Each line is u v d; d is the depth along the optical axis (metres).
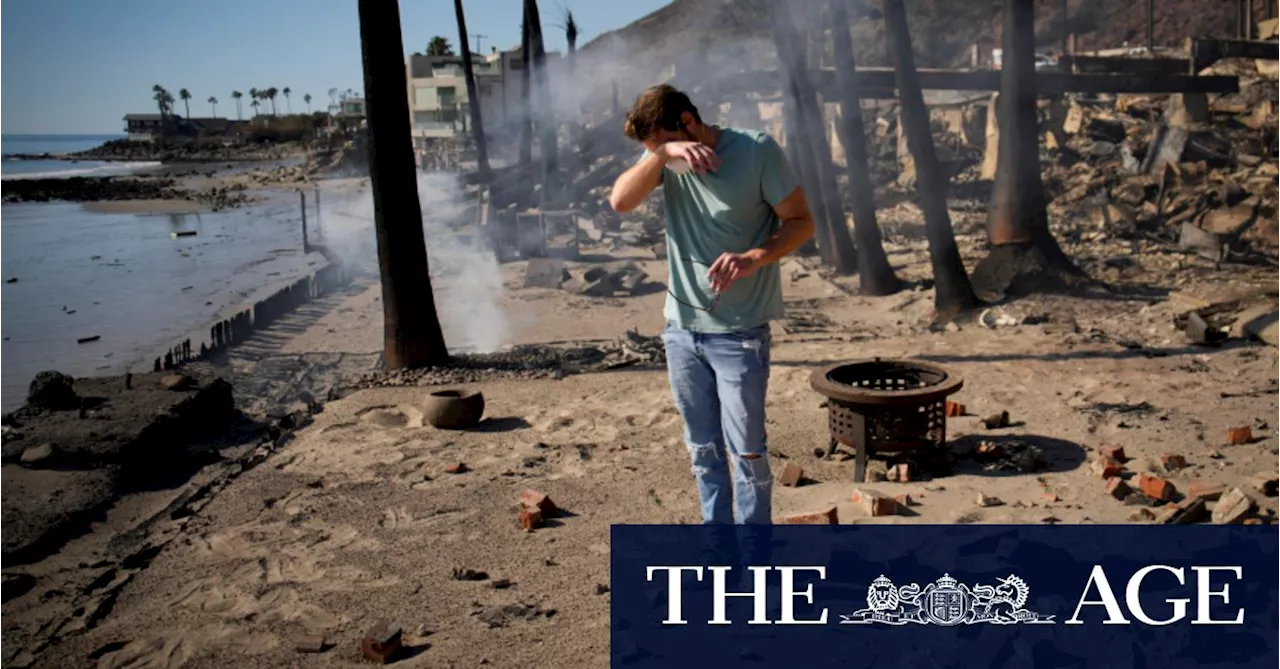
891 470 5.98
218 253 28.33
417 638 4.05
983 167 31.20
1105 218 20.98
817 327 12.91
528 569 4.76
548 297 17.34
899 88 12.66
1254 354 9.00
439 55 101.50
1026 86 12.93
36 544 5.43
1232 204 20.31
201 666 3.91
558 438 7.40
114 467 6.65
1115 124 30.92
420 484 6.30
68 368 12.97
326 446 7.34
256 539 5.40
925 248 19.84
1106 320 11.49
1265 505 5.06
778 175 3.67
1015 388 8.27
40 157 171.12
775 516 5.27
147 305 18.58
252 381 11.30
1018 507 5.25
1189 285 13.53
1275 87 30.67
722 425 4.09
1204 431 6.73
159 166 125.88
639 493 5.92
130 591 4.78
